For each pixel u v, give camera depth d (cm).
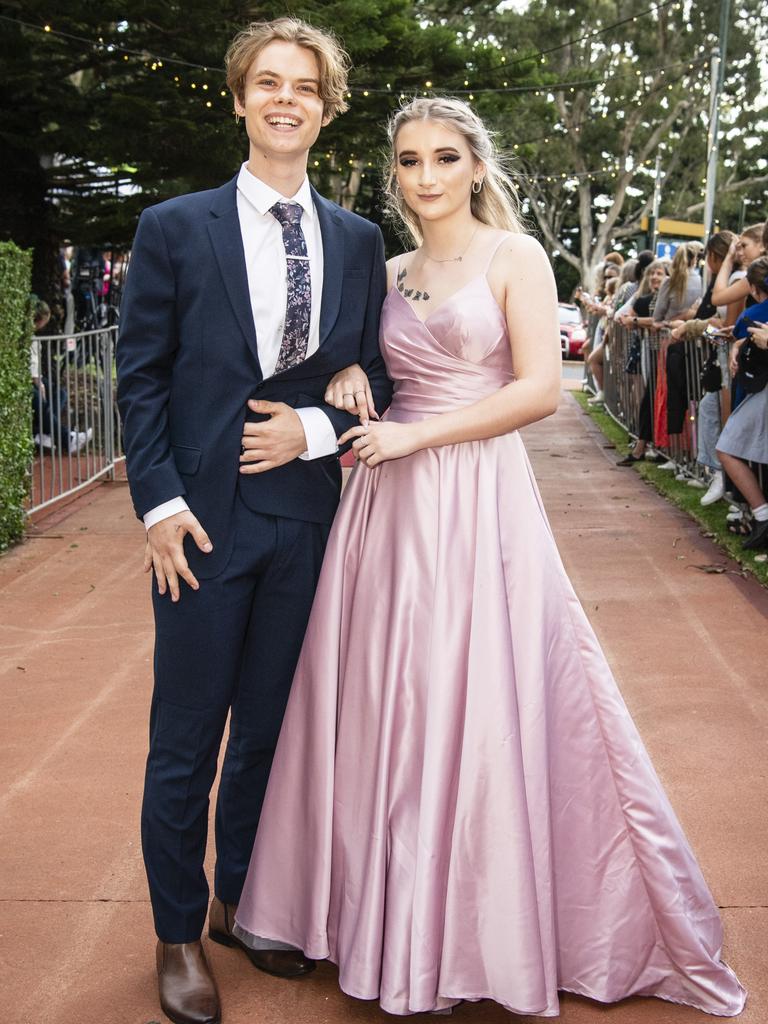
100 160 1173
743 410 585
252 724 253
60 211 1276
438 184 235
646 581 568
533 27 3941
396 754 228
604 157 4238
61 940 262
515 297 235
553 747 232
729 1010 233
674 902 233
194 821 236
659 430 884
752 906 271
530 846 220
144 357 231
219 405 232
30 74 1080
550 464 966
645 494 814
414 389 244
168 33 1111
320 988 245
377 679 233
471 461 237
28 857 299
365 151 1385
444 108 235
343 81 238
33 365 823
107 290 1559
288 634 246
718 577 571
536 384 233
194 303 229
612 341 1245
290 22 231
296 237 235
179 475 231
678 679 427
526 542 236
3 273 632
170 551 227
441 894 220
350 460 543
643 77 4019
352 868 230
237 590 234
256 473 236
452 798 223
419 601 232
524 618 232
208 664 233
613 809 235
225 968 253
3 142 1140
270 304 233
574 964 234
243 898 250
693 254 877
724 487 703
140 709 405
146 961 254
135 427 230
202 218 230
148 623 511
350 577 242
